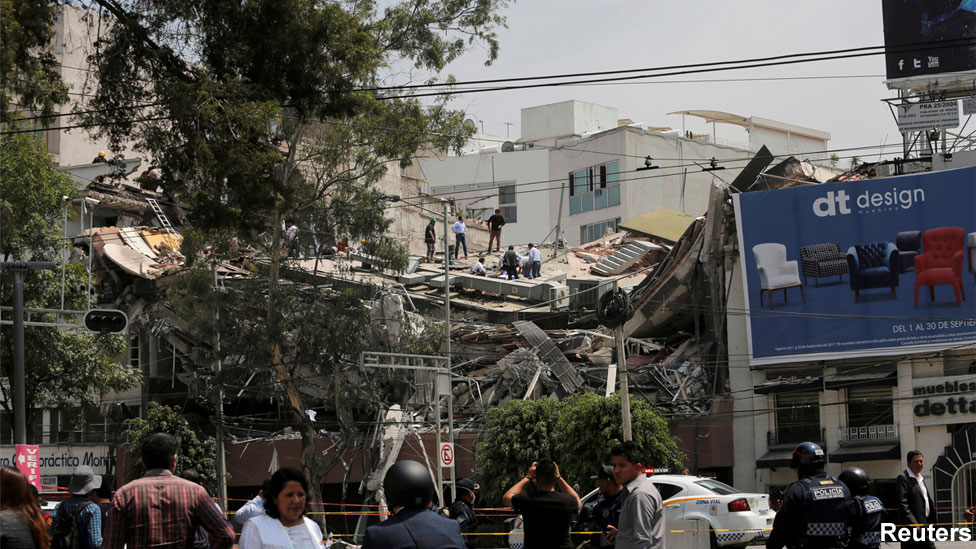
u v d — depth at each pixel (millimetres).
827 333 42031
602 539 10477
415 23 36156
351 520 44062
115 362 48062
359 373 44281
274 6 20859
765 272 43156
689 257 45625
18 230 40844
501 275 55688
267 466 44688
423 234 68500
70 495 11500
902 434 40125
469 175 77750
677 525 20562
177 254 50938
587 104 79312
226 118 20453
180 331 48656
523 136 80375
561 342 47125
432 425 43219
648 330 47688
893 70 44062
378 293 44781
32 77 20797
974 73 43062
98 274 50656
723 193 44875
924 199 41312
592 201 72062
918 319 40844
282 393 42094
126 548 7750
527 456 37938
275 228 38594
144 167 55812
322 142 38750
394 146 37625
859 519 10227
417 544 6379
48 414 51188
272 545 7430
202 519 7996
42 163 42719
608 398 37406
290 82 21875
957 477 39125
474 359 46906
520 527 21250
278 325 38562
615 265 56750
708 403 43812
